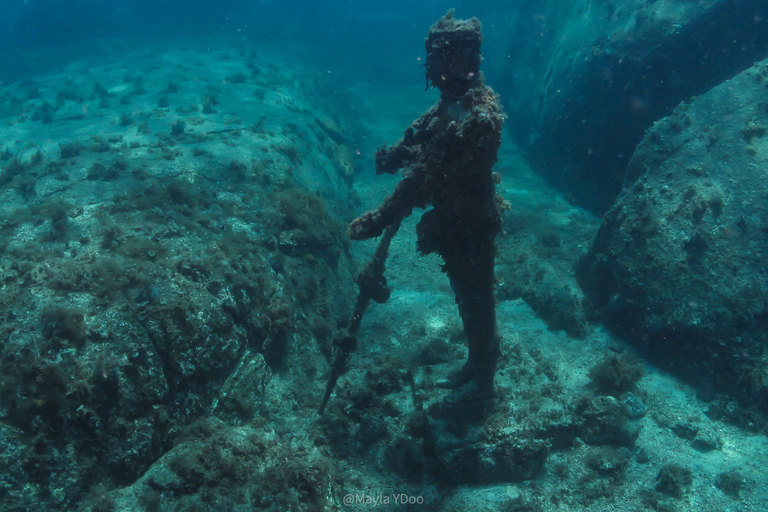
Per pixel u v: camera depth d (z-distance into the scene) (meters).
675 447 7.04
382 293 6.55
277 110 16.86
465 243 5.49
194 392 6.11
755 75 10.07
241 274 7.61
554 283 10.28
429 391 7.74
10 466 4.55
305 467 5.45
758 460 6.71
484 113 4.36
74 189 8.87
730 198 8.79
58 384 4.98
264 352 7.59
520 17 24.17
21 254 6.70
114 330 5.68
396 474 6.62
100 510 4.70
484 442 6.46
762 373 7.38
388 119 25.47
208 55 27.53
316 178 13.21
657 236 9.02
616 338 9.48
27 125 13.82
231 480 5.22
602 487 6.38
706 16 11.62
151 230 7.69
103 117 14.24
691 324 8.13
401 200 5.04
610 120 13.75
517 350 8.80
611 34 13.77
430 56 4.91
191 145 11.59
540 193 16.34
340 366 6.90
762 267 8.04
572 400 7.55
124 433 5.27
